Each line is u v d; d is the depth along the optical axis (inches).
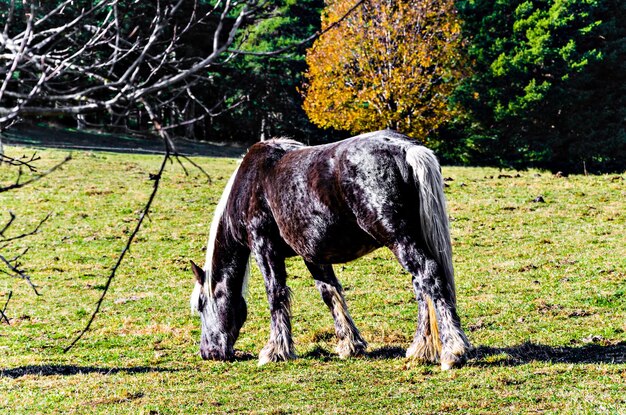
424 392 305.7
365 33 1395.2
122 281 663.8
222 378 366.3
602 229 784.9
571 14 1820.9
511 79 1856.5
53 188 1068.5
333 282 395.5
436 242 318.0
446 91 1439.5
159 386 356.2
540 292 554.6
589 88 1907.0
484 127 1920.5
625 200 929.5
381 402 298.4
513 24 1935.3
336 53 1396.4
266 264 386.6
